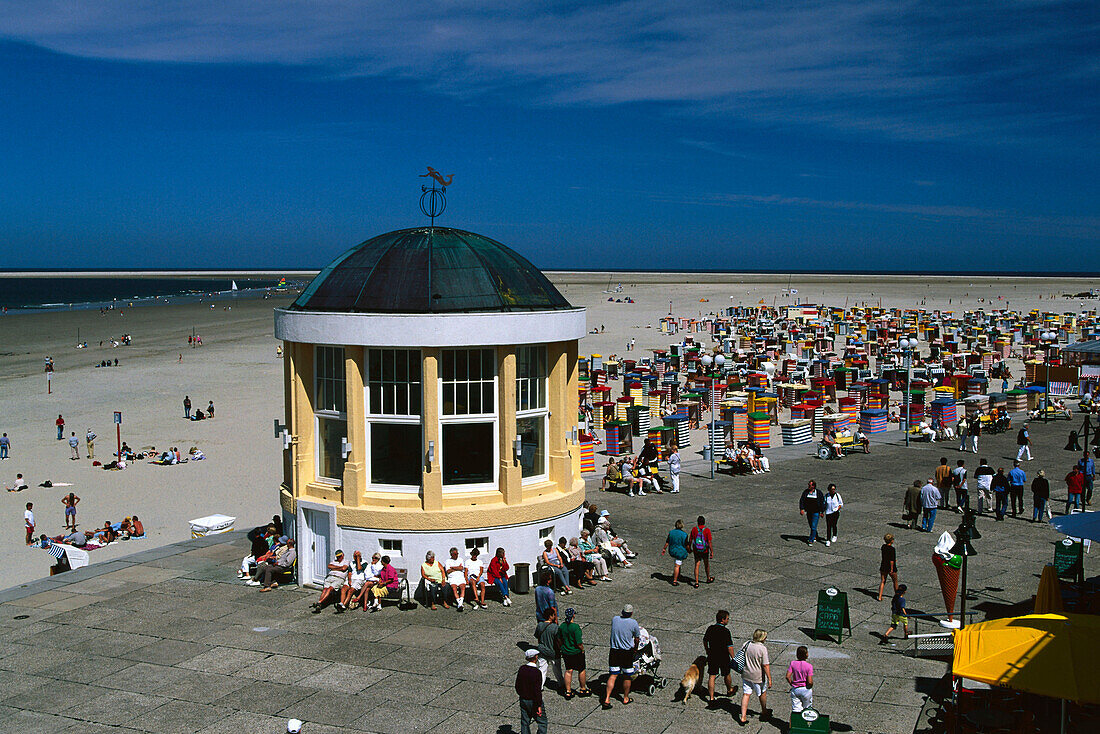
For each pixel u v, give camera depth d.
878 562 20.11
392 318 17.53
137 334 107.25
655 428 35.34
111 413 52.06
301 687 13.91
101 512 31.77
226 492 34.25
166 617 16.86
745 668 12.77
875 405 47.59
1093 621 10.96
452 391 18.20
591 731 12.62
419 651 15.29
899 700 13.28
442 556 18.05
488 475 18.77
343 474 18.28
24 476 37.44
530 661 12.17
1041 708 12.24
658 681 13.81
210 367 73.19
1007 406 43.47
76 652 15.20
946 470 25.16
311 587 18.67
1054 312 120.62
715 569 19.67
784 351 73.38
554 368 19.33
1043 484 23.33
